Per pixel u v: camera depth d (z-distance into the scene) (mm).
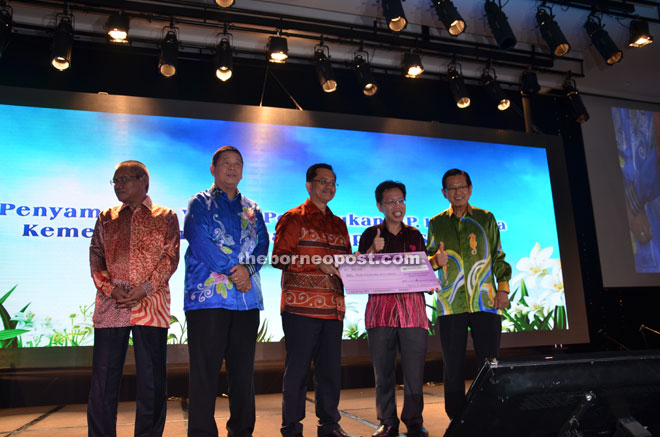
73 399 3520
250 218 2396
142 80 4219
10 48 3961
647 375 961
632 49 4914
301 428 2223
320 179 2502
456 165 4430
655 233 5352
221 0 3664
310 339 2275
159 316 2209
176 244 2346
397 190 2594
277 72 4539
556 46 4152
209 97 4344
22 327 3357
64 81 4035
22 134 3582
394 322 2404
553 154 4750
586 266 5055
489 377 896
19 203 3488
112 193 3666
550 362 915
